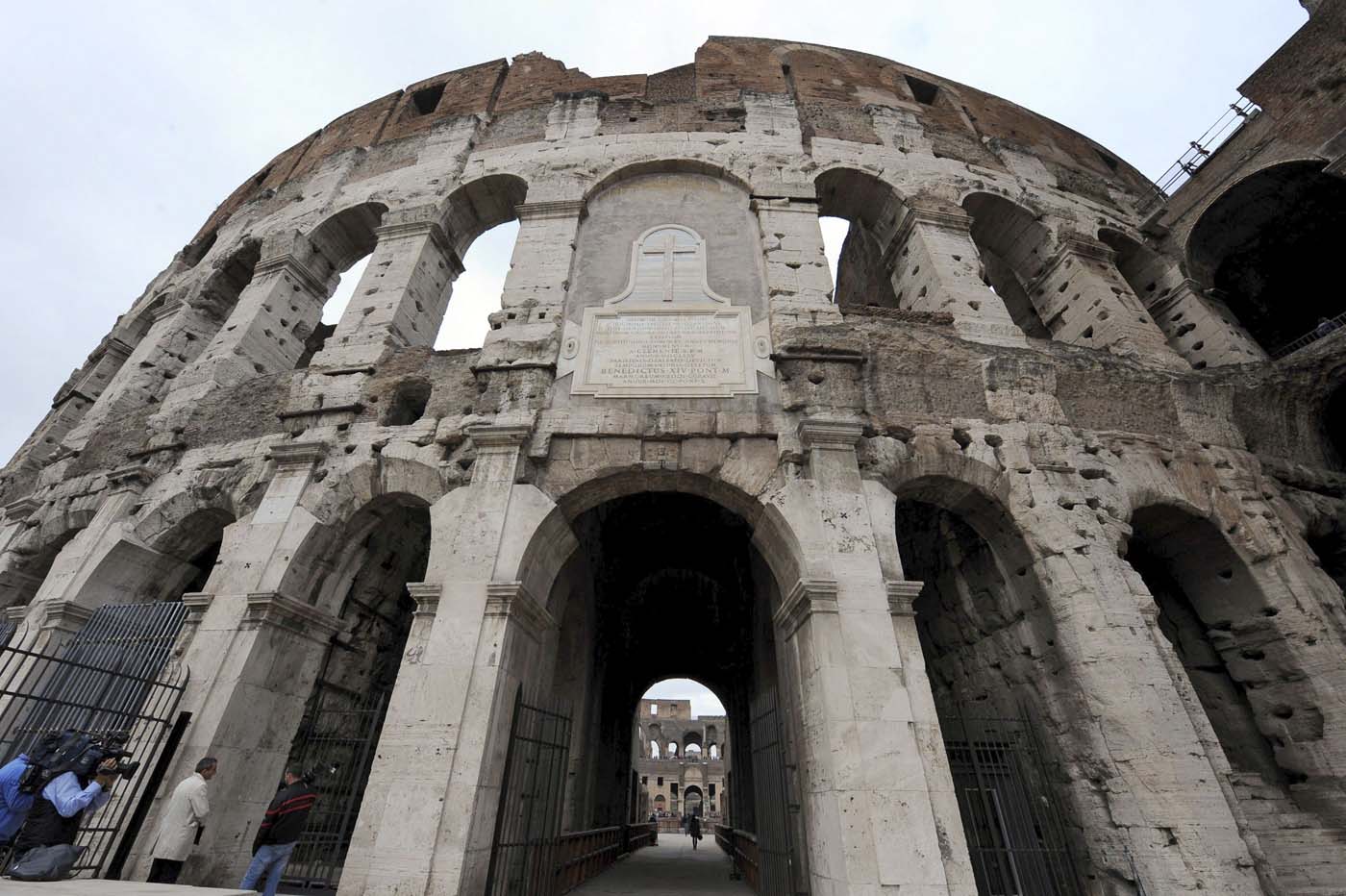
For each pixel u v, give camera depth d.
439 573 11.59
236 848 10.57
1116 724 10.48
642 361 14.23
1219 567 13.65
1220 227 21.03
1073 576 11.76
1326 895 10.19
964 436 13.35
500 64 26.14
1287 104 19.05
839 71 25.05
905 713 9.73
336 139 25.86
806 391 13.49
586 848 16.34
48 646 12.91
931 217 18.84
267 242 21.16
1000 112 26.11
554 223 17.61
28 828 6.98
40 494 17.00
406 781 9.36
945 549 15.05
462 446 13.25
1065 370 14.88
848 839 8.79
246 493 13.84
